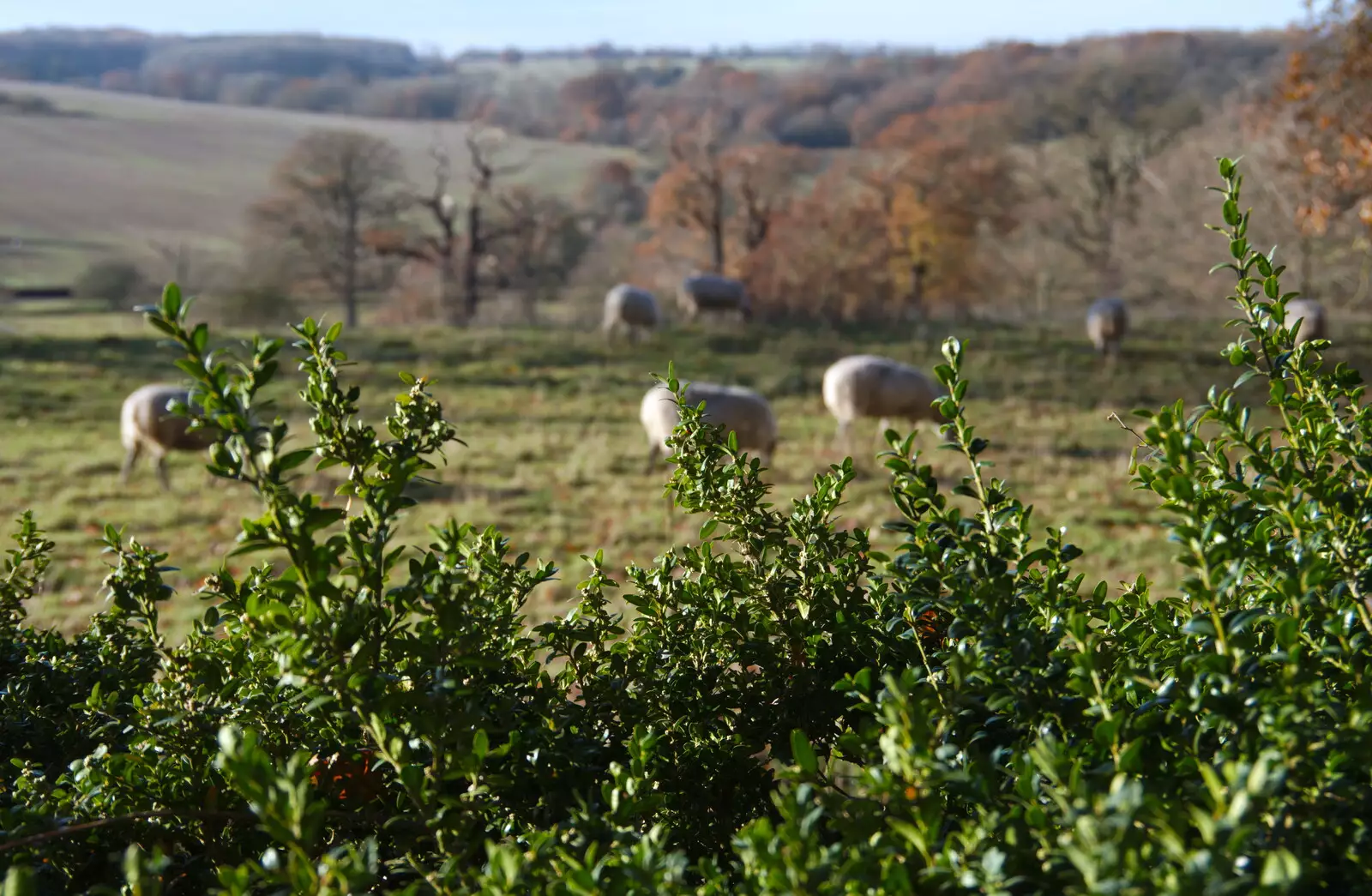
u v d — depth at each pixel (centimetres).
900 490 188
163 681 204
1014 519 185
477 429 2086
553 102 12150
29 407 2186
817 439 2017
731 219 5100
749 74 10994
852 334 3366
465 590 165
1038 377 2728
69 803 188
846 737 155
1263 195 3597
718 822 213
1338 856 129
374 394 2345
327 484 1448
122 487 1595
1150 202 4838
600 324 3522
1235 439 181
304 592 152
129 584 209
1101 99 5341
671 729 216
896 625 200
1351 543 168
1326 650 162
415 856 178
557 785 188
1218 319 3534
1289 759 127
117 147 11100
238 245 8025
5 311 5453
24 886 128
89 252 7538
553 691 212
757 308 3931
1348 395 187
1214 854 102
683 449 235
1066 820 118
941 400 190
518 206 5503
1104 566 1170
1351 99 1961
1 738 229
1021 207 5391
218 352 148
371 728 155
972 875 120
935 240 4644
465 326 3391
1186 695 151
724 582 235
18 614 264
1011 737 168
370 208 5194
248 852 189
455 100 14588
